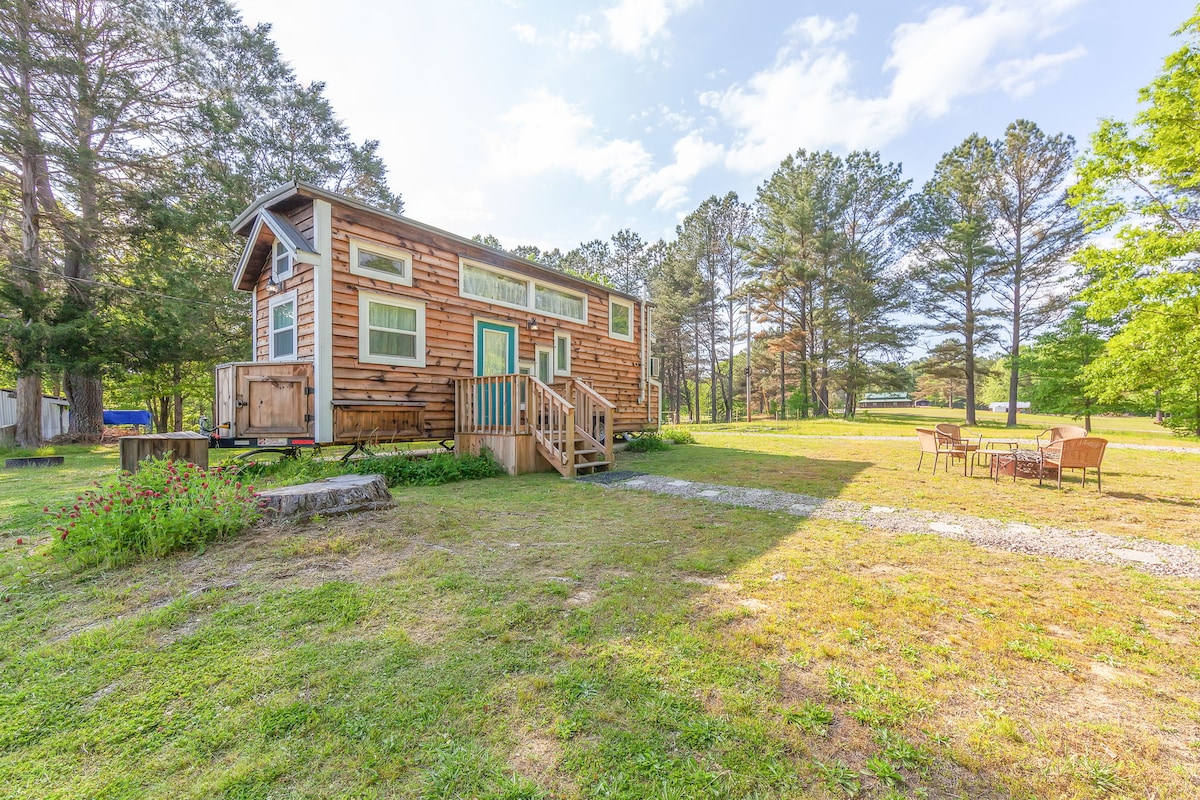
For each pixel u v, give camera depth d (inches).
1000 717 65.5
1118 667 78.6
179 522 123.0
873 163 950.4
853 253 968.3
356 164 703.7
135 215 495.5
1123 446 445.7
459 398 303.9
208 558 120.3
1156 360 367.6
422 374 298.2
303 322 265.4
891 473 279.0
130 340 496.1
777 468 298.0
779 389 1307.8
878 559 129.6
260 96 609.3
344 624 89.4
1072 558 132.3
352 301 264.5
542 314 381.7
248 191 560.4
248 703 66.9
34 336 435.2
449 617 92.5
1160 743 60.7
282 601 98.2
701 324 1251.2
